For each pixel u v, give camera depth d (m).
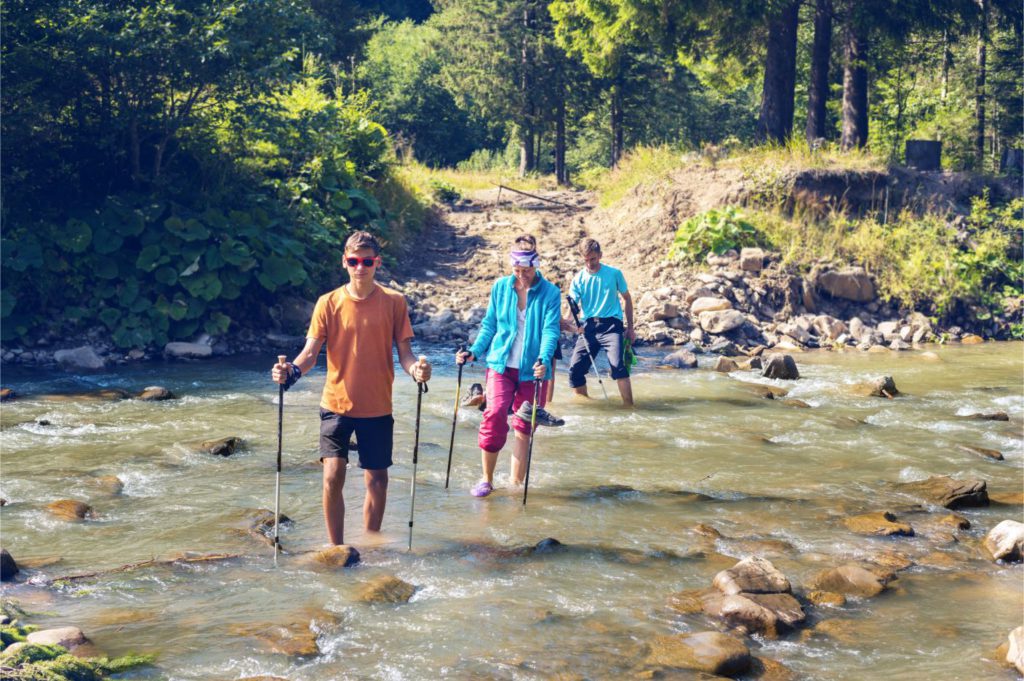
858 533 5.53
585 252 9.57
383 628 4.08
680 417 8.77
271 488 6.29
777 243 16.58
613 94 37.38
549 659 3.79
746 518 5.79
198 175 15.28
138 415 8.61
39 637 3.77
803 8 28.66
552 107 37.88
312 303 14.38
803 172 17.77
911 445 7.79
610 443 7.71
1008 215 17.70
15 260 12.36
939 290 15.95
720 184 18.34
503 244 19.34
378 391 5.09
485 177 31.97
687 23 21.28
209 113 15.15
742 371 11.71
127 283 12.93
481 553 5.08
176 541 5.20
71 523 5.50
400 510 5.86
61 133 14.20
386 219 18.67
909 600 4.54
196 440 7.58
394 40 59.78
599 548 5.18
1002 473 7.02
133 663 3.67
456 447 7.54
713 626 4.17
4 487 6.18
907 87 33.03
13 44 12.93
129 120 14.08
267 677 3.52
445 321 14.17
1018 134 31.80
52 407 8.93
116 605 4.27
